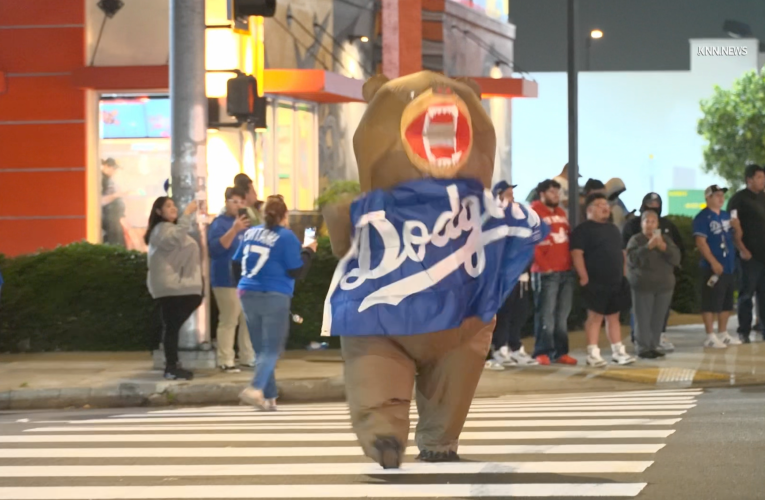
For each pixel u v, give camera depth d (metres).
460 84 7.73
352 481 7.67
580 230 16.25
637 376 15.30
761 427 9.98
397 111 7.50
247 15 15.68
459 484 7.40
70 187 23.31
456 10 32.28
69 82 23.20
